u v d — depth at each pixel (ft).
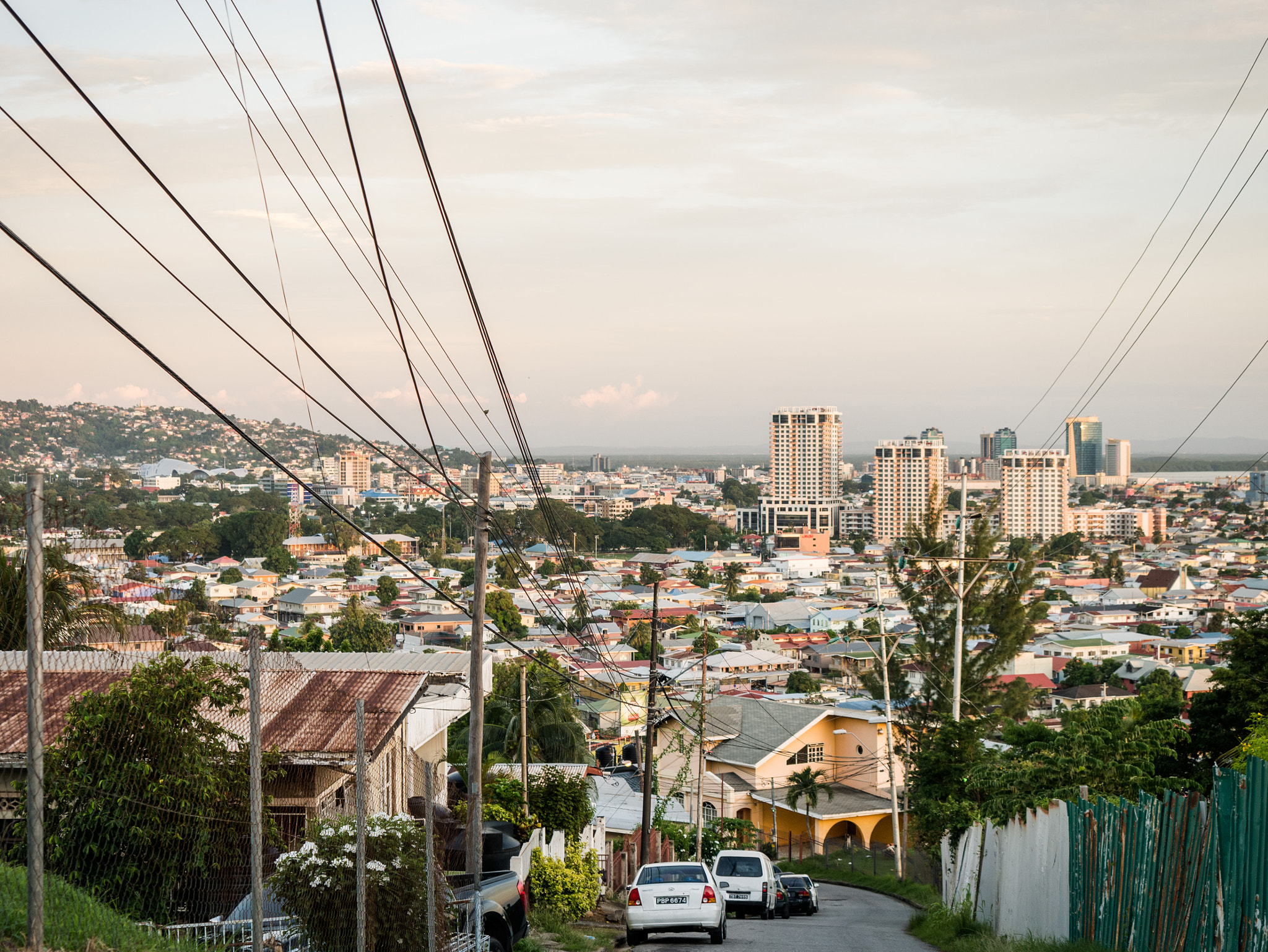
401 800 67.72
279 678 58.95
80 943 29.94
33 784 26.61
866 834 170.09
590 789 135.33
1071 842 47.80
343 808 54.85
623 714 286.66
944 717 124.88
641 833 96.84
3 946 27.20
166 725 39.83
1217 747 93.35
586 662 342.23
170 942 33.91
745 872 87.66
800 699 305.53
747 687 383.04
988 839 69.31
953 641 149.79
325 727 51.60
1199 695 95.61
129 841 37.93
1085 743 71.20
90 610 52.75
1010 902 60.80
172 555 535.60
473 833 52.95
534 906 71.10
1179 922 35.65
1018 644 150.51
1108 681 415.64
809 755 177.27
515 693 147.43
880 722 173.17
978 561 126.93
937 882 122.42
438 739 83.20
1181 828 35.99
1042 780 69.77
